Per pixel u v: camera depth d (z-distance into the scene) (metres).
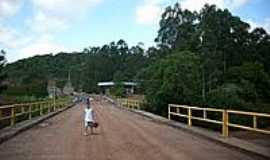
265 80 71.62
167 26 101.38
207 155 13.87
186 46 87.00
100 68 168.75
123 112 48.09
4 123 25.52
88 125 21.23
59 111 46.44
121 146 16.16
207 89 70.56
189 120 25.62
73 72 172.62
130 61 158.25
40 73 108.06
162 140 18.41
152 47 107.38
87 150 15.00
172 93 38.62
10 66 114.75
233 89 57.41
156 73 46.56
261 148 14.58
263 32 97.06
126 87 124.50
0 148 15.65
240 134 23.30
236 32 92.50
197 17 101.56
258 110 34.31
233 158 13.23
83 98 109.56
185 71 43.94
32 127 25.42
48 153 14.27
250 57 89.19
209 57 80.25
